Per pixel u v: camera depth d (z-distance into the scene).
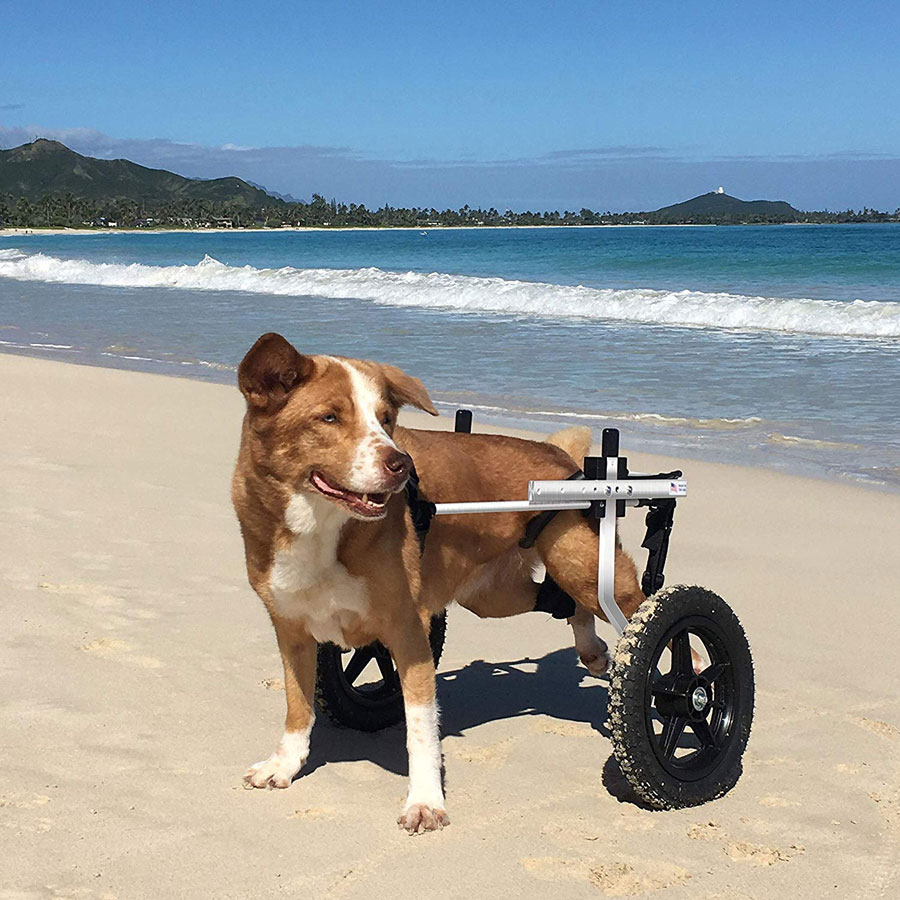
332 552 1.63
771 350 6.50
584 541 1.84
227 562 2.75
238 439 4.14
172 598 2.50
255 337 7.49
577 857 1.54
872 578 2.69
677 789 1.66
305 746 1.79
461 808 1.68
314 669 1.80
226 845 1.55
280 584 1.66
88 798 1.66
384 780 1.78
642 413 4.74
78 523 3.03
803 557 2.85
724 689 1.77
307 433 1.57
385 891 1.45
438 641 2.11
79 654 2.18
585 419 4.63
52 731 1.87
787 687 2.11
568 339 7.12
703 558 2.86
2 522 3.01
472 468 1.84
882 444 4.12
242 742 1.87
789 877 1.49
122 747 1.83
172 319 8.84
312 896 1.44
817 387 5.27
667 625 1.67
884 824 1.63
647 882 1.47
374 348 6.79
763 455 3.99
